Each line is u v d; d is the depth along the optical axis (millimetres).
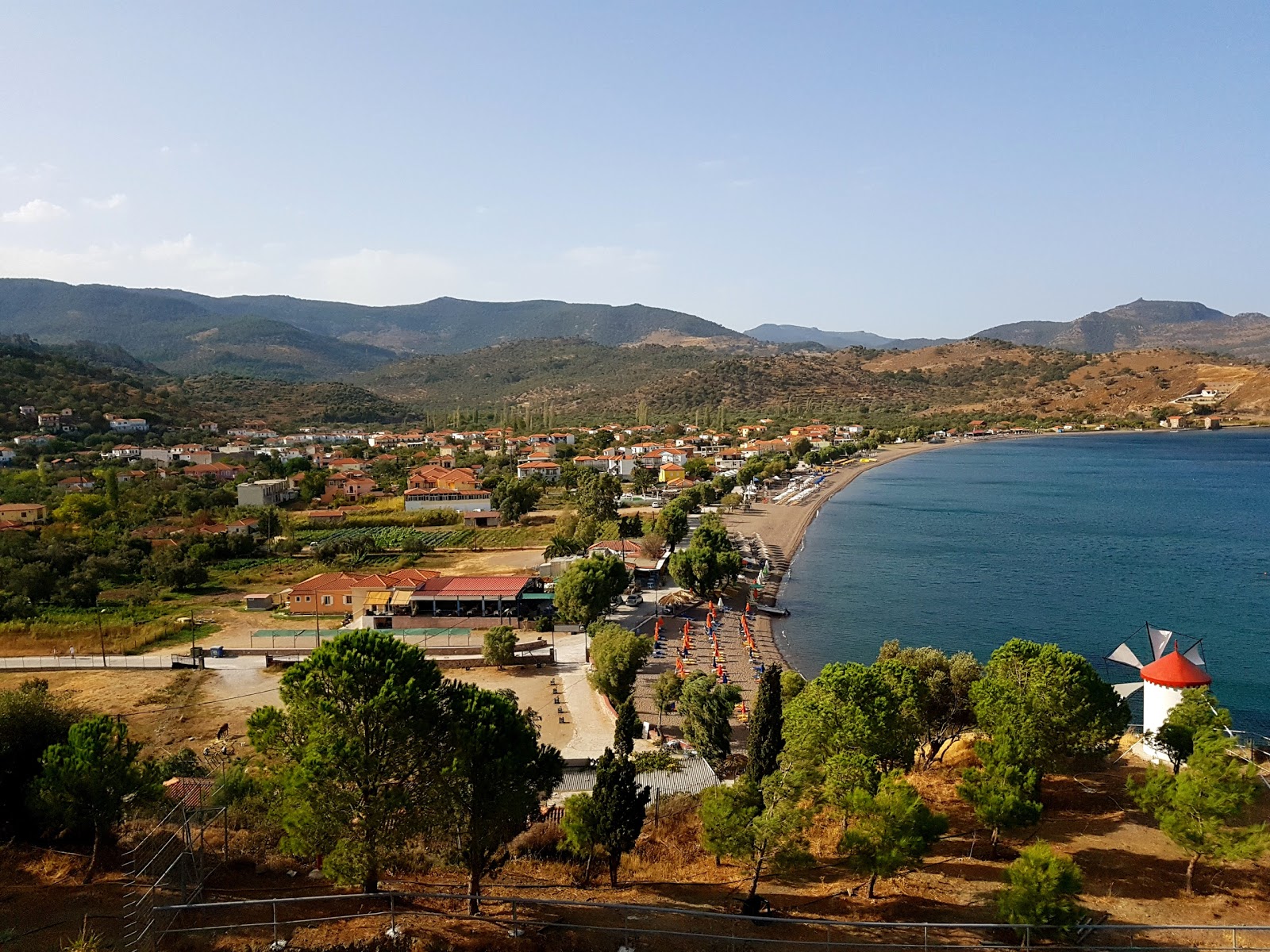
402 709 30281
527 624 96375
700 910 33875
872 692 45000
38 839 38531
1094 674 46594
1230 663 86688
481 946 29109
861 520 179875
